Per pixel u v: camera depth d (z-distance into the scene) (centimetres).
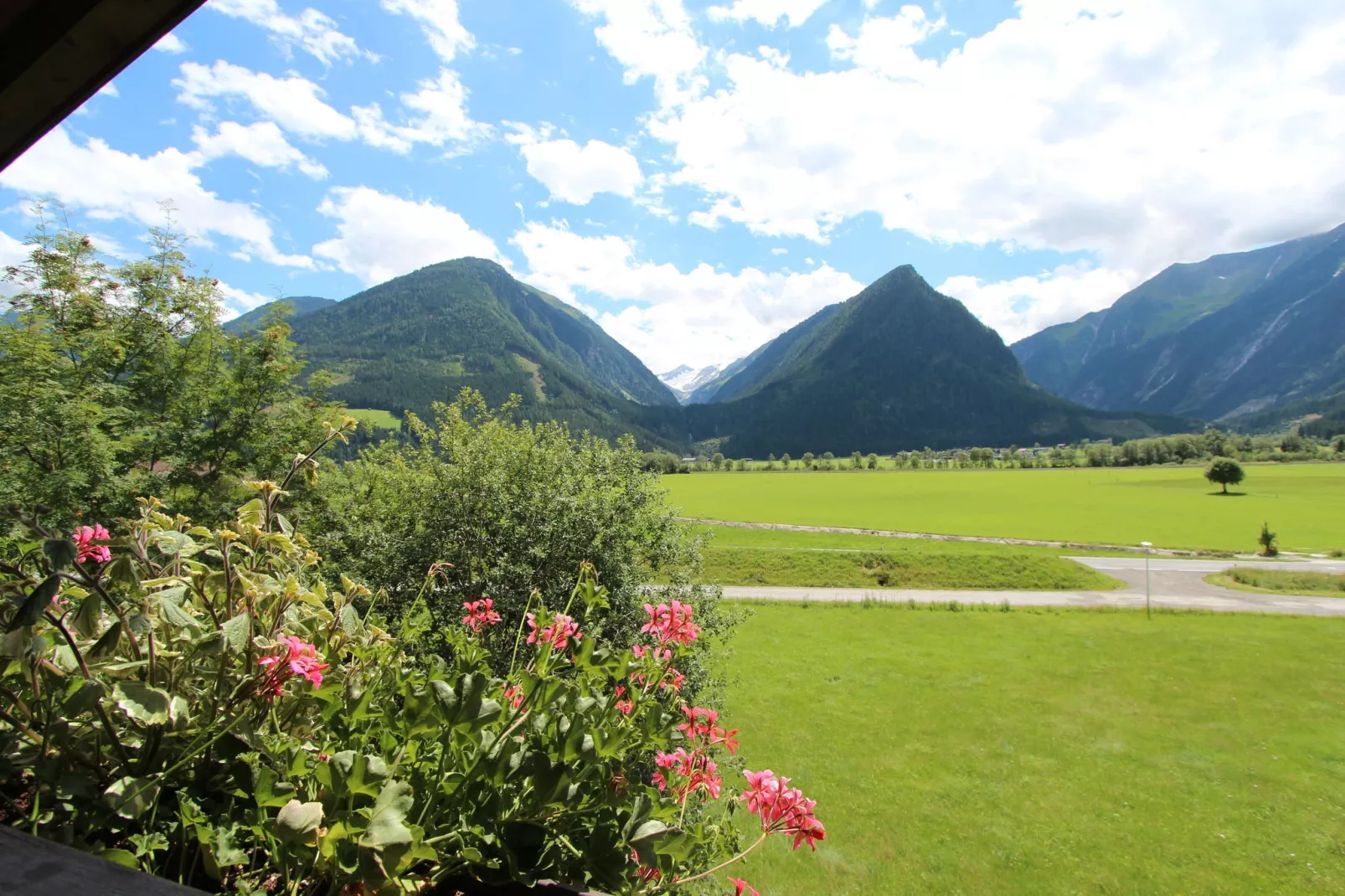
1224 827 1438
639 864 177
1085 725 2016
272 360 1683
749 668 2536
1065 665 2602
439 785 180
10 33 149
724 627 1519
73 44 148
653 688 274
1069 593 3988
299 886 164
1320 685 2373
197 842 180
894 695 2258
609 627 1251
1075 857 1327
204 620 216
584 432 1534
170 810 173
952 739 1906
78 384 1355
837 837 1386
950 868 1282
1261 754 1814
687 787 254
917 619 3331
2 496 1109
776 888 1204
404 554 1263
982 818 1472
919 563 4378
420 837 149
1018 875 1264
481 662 245
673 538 1471
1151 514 6969
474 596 1180
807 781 1645
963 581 4197
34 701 182
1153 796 1577
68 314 1496
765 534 5781
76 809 162
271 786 151
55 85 160
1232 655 2722
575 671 252
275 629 213
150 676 184
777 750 1828
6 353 1240
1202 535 5781
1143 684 2384
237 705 203
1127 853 1339
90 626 172
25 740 176
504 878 171
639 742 224
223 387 1656
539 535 1263
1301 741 1897
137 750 188
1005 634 3058
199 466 1608
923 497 8744
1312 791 1603
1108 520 6588
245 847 181
